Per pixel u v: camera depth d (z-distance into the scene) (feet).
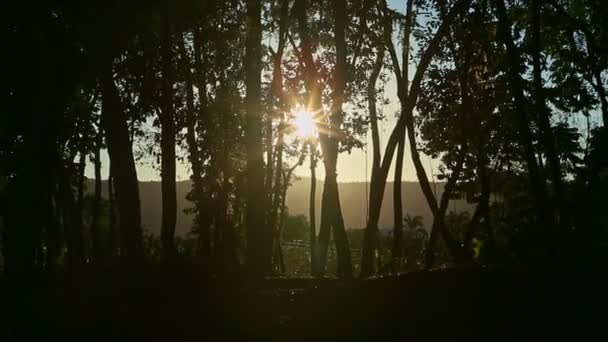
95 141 92.53
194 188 87.56
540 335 34.71
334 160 68.64
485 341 34.73
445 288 40.16
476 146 78.48
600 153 77.51
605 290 37.93
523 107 61.31
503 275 40.98
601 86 73.92
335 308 40.47
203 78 77.92
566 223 60.08
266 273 73.97
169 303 45.96
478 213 79.05
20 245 52.42
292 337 38.06
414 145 75.61
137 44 59.82
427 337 35.76
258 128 75.97
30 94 57.00
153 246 88.84
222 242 88.33
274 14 83.87
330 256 132.26
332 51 76.48
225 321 42.65
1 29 53.78
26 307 42.91
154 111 71.31
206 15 62.80
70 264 79.00
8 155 70.28
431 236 78.02
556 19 68.80
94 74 56.18
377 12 72.74
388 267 82.74
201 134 81.46
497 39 64.49
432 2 66.03
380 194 69.36
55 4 51.39
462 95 70.74
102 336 40.73
